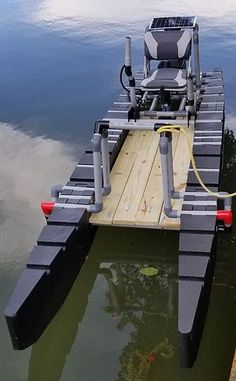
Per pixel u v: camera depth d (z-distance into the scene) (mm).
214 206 3895
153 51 5594
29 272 3471
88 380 3389
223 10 10977
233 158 5648
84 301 4074
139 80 6363
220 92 5785
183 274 3334
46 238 3752
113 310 3963
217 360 3379
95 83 7840
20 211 5043
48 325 3674
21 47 9641
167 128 3672
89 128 6547
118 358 3521
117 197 4316
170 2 11953
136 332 3738
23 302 3240
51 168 5738
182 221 3773
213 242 3609
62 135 6438
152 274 4203
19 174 5656
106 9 11758
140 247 4387
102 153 4121
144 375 3344
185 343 2979
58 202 4148
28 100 7422
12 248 4543
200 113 5281
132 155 4922
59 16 11453
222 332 3580
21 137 6438
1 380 3381
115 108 5598
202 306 3270
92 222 4086
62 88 7754
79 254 4020
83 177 4418
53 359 3566
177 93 5531
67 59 8906
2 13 12031
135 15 11055
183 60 5688
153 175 4586
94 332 3766
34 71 8484
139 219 4023
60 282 3711
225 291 3926
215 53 8680
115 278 4262
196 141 4781
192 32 5605
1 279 4184
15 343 3314
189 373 3318
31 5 12570
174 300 3988
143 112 5312
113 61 8672
